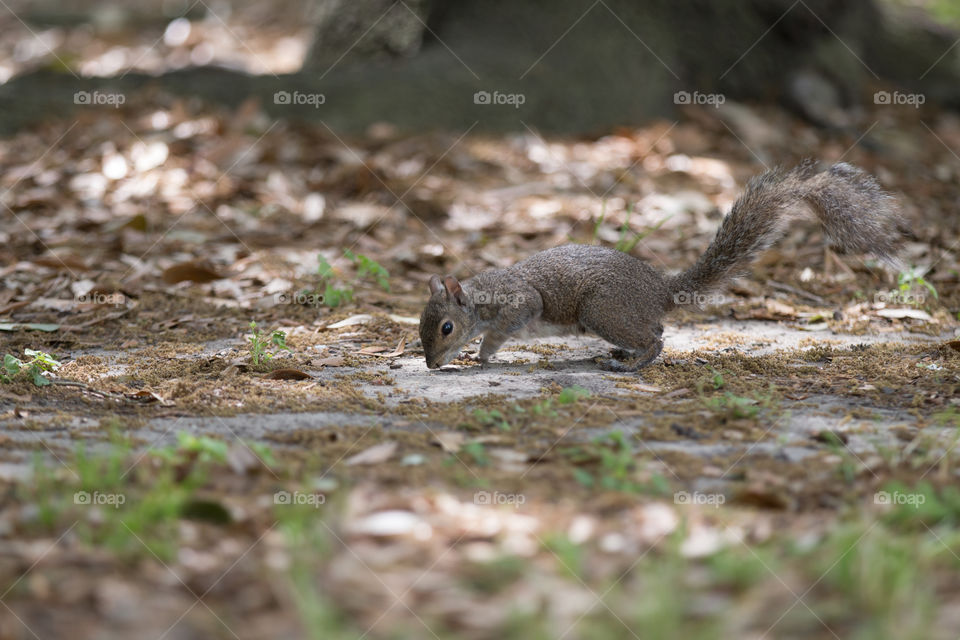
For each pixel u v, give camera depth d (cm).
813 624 529
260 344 1052
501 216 1622
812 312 1231
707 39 2203
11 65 3047
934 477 706
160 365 1007
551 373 1012
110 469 683
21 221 1571
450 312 1015
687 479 711
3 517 623
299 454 751
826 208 1076
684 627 526
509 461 739
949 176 1936
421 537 614
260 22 3212
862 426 818
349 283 1334
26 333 1130
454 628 523
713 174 1836
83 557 577
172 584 557
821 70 2269
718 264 1044
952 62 2492
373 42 2233
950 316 1207
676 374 988
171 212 1612
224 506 628
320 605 532
